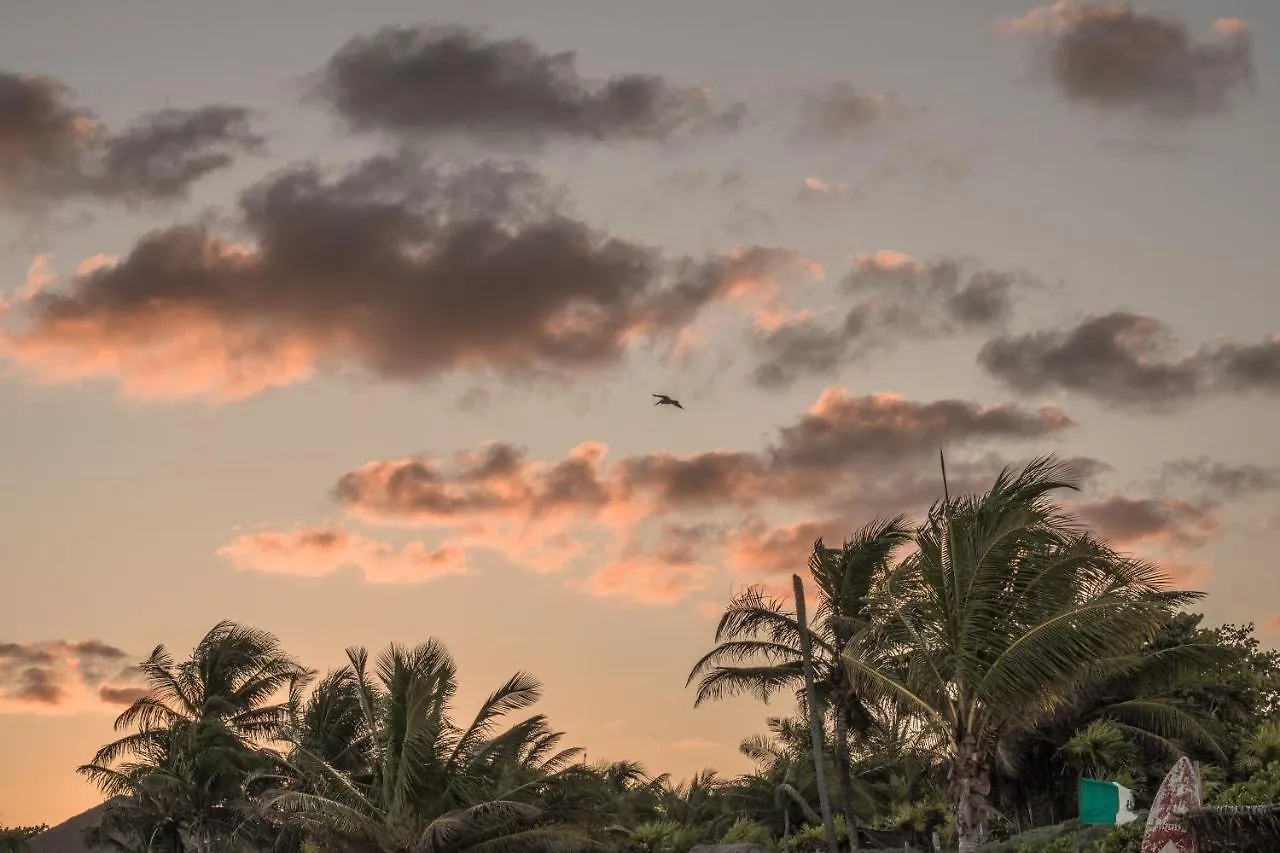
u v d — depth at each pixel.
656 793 87.31
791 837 61.78
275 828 61.00
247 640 63.81
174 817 59.94
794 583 40.62
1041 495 29.31
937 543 29.30
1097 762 40.06
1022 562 28.77
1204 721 42.97
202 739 60.03
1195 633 45.06
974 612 28.52
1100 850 29.11
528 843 46.19
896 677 29.95
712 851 56.72
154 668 62.78
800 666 40.97
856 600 39.28
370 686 49.69
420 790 46.28
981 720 28.55
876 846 50.81
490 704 47.66
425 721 46.16
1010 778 43.19
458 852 45.47
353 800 46.91
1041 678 27.89
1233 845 19.05
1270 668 49.47
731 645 40.88
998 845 34.78
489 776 47.56
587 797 49.09
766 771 74.62
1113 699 43.19
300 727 60.66
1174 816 19.92
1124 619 27.84
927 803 53.72
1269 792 29.66
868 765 65.75
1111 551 28.56
